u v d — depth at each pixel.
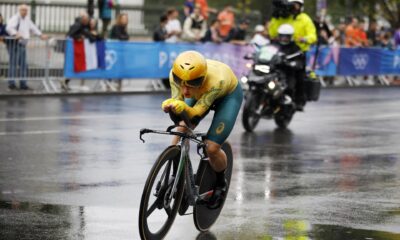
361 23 78.31
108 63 59.31
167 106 19.23
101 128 41.00
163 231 20.19
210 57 64.81
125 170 30.00
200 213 21.38
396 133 43.53
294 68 44.00
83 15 58.03
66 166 30.45
